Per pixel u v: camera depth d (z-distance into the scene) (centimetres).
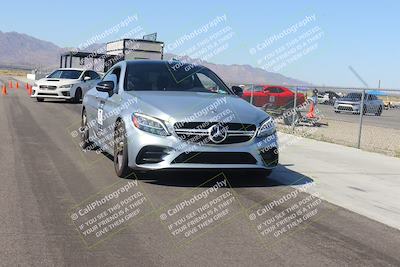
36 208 525
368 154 1056
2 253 398
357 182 738
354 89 1208
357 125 2022
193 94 704
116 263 388
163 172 633
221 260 402
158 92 707
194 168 609
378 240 471
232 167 619
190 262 396
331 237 474
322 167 853
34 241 429
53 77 2217
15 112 1571
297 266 397
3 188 600
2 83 4244
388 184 738
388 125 2159
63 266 377
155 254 411
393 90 1130
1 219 483
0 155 810
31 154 834
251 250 429
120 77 766
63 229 464
